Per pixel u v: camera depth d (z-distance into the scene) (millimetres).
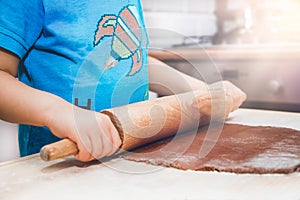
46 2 738
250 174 520
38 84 768
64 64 757
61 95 751
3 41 657
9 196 477
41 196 475
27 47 704
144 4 2252
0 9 670
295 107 1668
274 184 487
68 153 553
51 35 753
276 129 737
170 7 2283
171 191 477
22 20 685
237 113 912
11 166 584
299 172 524
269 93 1706
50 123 584
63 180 523
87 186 500
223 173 526
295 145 631
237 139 675
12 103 611
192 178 514
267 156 572
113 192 480
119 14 816
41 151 539
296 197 449
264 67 1693
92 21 776
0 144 1666
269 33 2047
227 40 2139
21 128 831
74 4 761
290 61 1639
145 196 465
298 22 1940
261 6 2154
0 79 635
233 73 1750
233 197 453
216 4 2254
